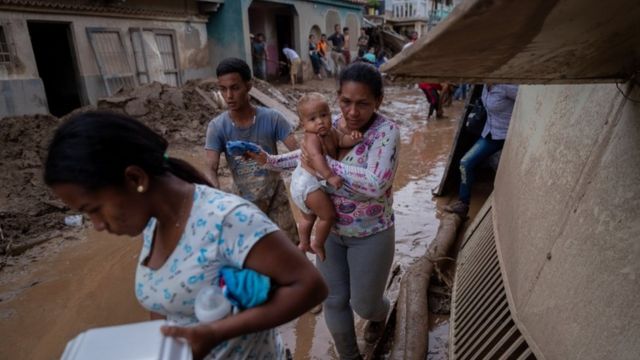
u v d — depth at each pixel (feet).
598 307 5.30
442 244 12.75
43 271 13.23
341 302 8.19
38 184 19.24
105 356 3.43
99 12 35.50
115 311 11.19
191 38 46.52
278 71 64.90
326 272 8.20
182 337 3.69
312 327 10.41
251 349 4.53
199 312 3.99
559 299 6.23
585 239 5.95
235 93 9.45
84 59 34.86
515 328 7.41
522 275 7.88
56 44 39.78
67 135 3.58
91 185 3.54
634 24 3.50
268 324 4.05
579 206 6.36
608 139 6.03
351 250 7.75
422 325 9.25
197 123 30.42
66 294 12.01
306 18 59.98
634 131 5.43
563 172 7.30
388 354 9.32
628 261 5.01
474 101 16.58
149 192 3.94
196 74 47.88
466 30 3.32
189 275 4.05
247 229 4.02
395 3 89.76
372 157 6.95
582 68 4.90
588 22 3.41
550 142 8.35
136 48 39.47
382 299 8.48
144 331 3.66
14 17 29.73
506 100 13.38
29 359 9.59
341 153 7.32
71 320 10.88
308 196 7.35
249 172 10.30
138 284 4.40
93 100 35.73
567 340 5.77
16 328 10.62
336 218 7.52
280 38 65.87
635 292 4.80
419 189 19.47
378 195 6.92
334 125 7.55
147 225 4.34
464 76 4.80
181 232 4.10
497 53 4.00
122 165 3.65
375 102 6.84
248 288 3.98
